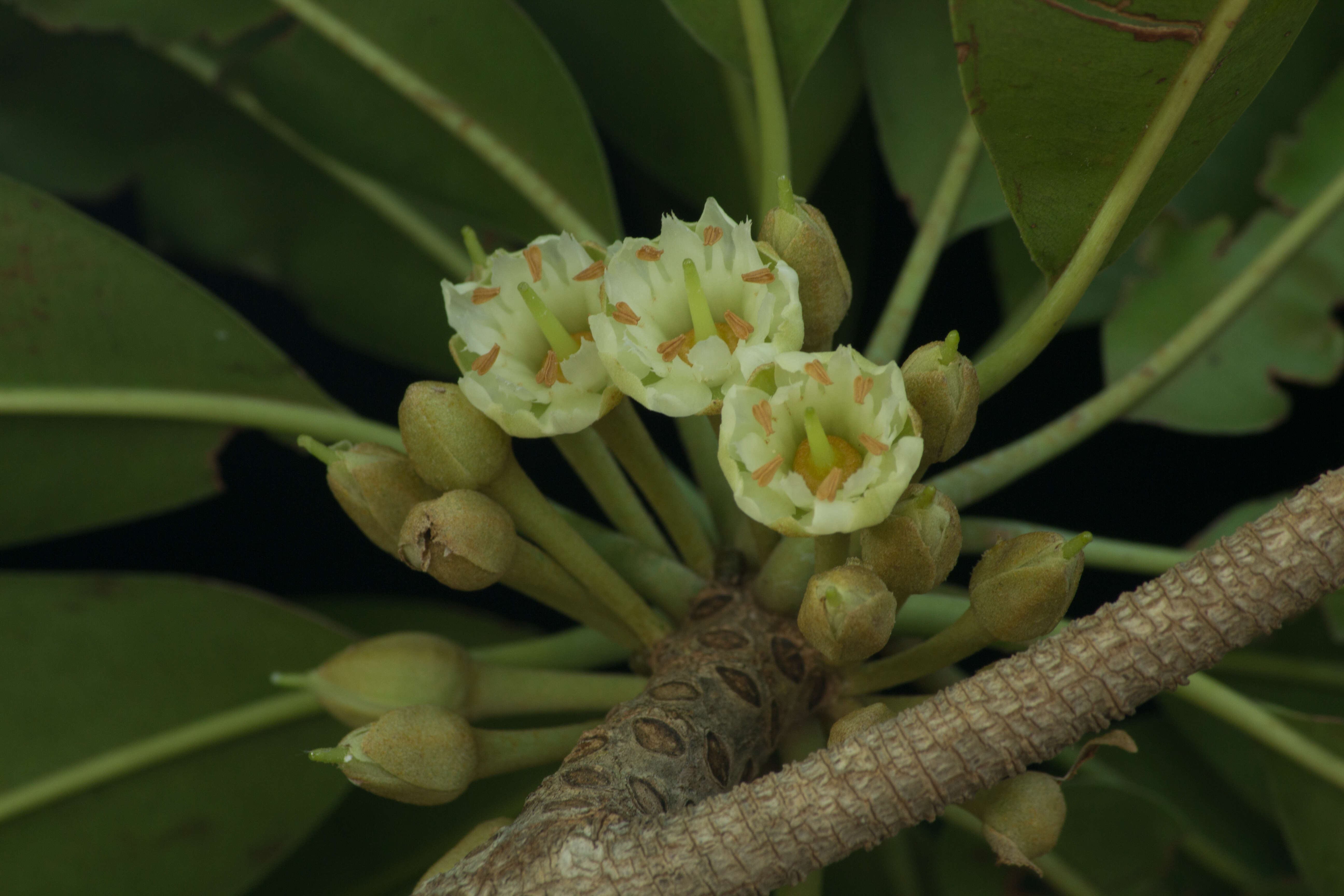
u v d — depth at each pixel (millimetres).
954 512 246
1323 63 300
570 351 252
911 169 297
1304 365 296
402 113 298
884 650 276
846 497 243
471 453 251
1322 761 273
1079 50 251
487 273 255
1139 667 239
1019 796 253
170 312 289
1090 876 290
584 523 269
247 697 291
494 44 290
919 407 248
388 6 290
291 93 300
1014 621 249
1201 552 241
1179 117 252
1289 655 294
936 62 299
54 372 288
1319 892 278
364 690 261
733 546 274
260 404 289
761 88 279
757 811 239
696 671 258
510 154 293
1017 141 256
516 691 266
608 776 246
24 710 286
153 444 292
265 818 289
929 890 298
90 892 285
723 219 251
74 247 287
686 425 278
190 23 297
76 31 297
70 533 294
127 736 287
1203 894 297
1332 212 283
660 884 238
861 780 239
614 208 293
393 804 296
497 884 239
